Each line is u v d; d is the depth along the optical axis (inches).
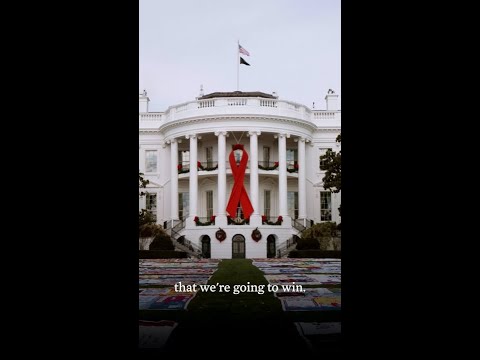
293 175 1718.8
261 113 1626.5
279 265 981.2
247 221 1584.6
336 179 1494.8
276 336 293.0
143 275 739.4
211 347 266.4
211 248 1566.2
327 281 626.8
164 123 1740.9
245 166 1603.1
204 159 1763.0
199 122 1646.2
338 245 1498.5
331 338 286.0
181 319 351.6
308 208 1797.5
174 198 1701.5
